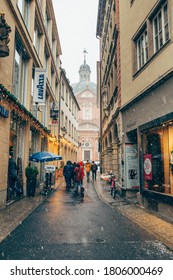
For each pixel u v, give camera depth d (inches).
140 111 404.8
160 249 188.9
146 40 405.4
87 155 2623.0
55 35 920.3
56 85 1021.2
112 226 261.9
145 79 388.2
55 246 194.5
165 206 312.0
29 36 521.7
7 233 230.5
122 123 504.4
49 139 802.8
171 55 305.6
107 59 776.9
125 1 502.0
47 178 542.0
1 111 335.3
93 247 192.7
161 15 348.8
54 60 890.1
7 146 374.9
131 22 461.7
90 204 407.5
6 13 377.1
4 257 171.5
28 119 504.1
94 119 2790.4
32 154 548.4
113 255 175.6
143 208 371.9
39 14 620.1
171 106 300.0
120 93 524.7
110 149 765.3
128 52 476.7
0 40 319.0
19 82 483.8
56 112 814.5
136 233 234.8
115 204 409.7
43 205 392.5
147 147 384.8
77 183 520.1
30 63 542.3
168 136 319.3
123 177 487.2
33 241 207.3
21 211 336.5
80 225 264.2
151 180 366.6
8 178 401.1
